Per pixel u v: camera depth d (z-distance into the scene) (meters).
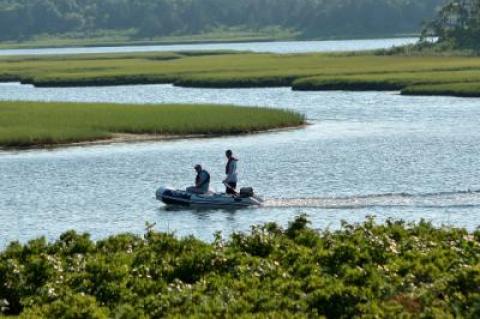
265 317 75.94
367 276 84.44
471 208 148.38
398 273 86.62
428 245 95.38
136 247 99.12
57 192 175.62
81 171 198.12
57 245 99.38
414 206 150.75
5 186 183.12
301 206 154.12
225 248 96.06
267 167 196.50
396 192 164.12
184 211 155.50
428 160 199.75
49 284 87.00
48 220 151.75
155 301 81.12
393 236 99.44
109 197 169.62
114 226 145.75
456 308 76.00
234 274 89.25
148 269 90.44
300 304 79.25
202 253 92.81
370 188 169.12
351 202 155.50
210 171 196.38
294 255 93.00
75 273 88.88
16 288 88.50
